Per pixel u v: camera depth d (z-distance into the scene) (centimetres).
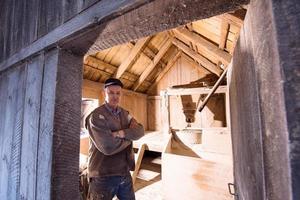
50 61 83
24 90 98
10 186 98
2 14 133
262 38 38
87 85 425
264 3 36
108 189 159
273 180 36
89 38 74
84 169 229
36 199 78
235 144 106
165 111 346
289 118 30
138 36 71
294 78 30
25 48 100
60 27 78
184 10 52
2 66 121
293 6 32
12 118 106
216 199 193
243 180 78
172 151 309
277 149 34
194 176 213
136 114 595
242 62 63
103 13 61
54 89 78
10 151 103
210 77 561
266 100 38
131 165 175
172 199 230
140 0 52
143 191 312
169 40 496
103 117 160
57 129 77
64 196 77
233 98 101
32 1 102
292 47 31
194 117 551
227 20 186
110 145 151
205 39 332
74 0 74
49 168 74
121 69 465
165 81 626
